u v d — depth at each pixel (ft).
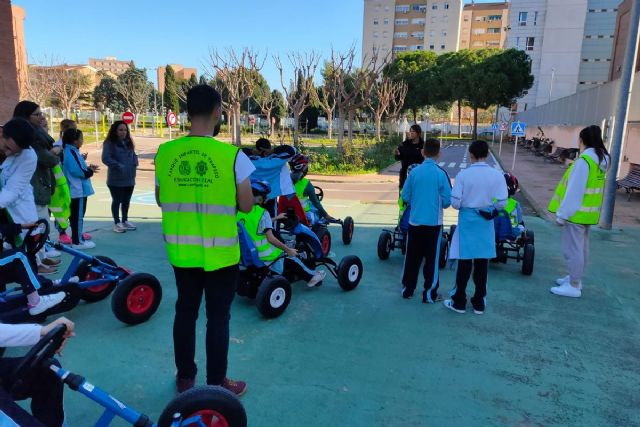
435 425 10.03
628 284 19.81
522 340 14.29
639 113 48.70
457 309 16.30
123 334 13.75
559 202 18.63
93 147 100.42
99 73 260.83
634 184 42.83
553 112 109.81
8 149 14.60
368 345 13.64
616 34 132.26
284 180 17.48
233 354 12.83
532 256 20.22
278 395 10.91
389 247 22.81
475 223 15.38
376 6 294.25
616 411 10.78
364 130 193.77
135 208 33.81
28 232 13.39
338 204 39.40
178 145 9.43
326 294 17.75
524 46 199.52
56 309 13.55
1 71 30.48
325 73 135.54
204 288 10.07
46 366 7.05
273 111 191.62
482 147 15.35
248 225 14.89
